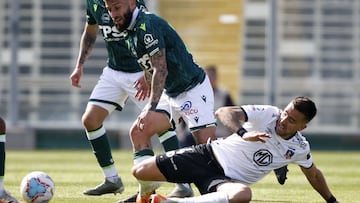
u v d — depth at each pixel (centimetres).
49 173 3775
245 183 2189
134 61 2686
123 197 2694
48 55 6606
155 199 2030
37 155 5388
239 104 6656
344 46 6769
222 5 6762
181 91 2480
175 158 2198
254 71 6712
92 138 2691
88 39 2775
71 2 6656
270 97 5847
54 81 6544
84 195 2728
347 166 4616
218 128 5131
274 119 2172
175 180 2211
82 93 6506
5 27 6650
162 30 2309
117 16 2248
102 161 2691
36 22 6631
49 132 6325
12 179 3372
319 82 6600
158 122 2495
